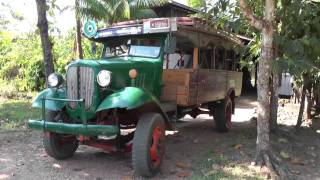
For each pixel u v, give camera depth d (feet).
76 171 21.70
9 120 35.47
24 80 60.23
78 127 20.13
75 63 21.16
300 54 24.17
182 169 22.15
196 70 26.63
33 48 63.77
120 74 21.97
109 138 21.83
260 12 26.08
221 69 32.91
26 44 64.80
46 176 20.72
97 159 24.08
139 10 53.26
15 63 62.44
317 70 25.53
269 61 22.00
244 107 51.75
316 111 40.14
